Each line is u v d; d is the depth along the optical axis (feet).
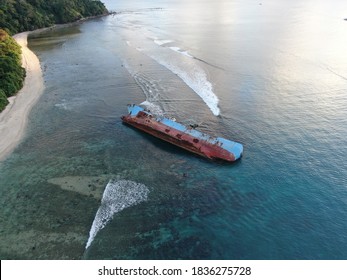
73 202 143.43
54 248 120.98
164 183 156.04
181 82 276.82
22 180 157.99
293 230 129.29
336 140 185.68
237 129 200.34
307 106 227.20
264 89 258.16
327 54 349.20
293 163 167.94
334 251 119.75
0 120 214.07
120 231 128.77
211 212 138.72
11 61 283.18
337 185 151.64
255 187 152.87
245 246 122.62
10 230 128.88
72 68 322.55
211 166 168.55
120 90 264.11
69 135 197.98
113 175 161.68
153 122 199.31
